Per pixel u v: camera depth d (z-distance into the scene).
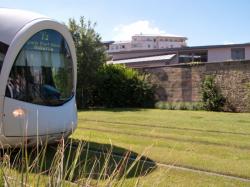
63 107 10.43
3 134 9.23
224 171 9.01
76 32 28.91
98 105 30.25
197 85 27.39
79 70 28.81
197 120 19.58
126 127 16.58
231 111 25.56
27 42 9.94
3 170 3.61
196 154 10.87
